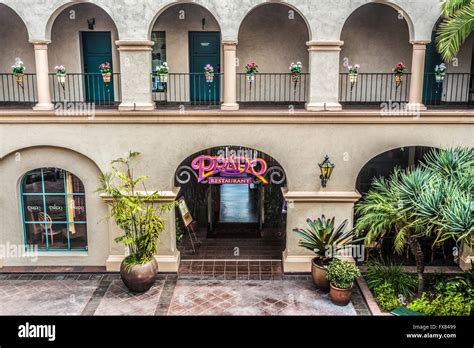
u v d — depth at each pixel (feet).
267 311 41.16
